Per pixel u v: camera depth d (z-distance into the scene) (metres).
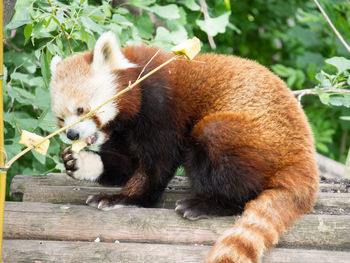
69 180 5.73
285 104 4.89
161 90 5.04
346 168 7.02
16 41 7.47
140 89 5.04
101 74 4.93
